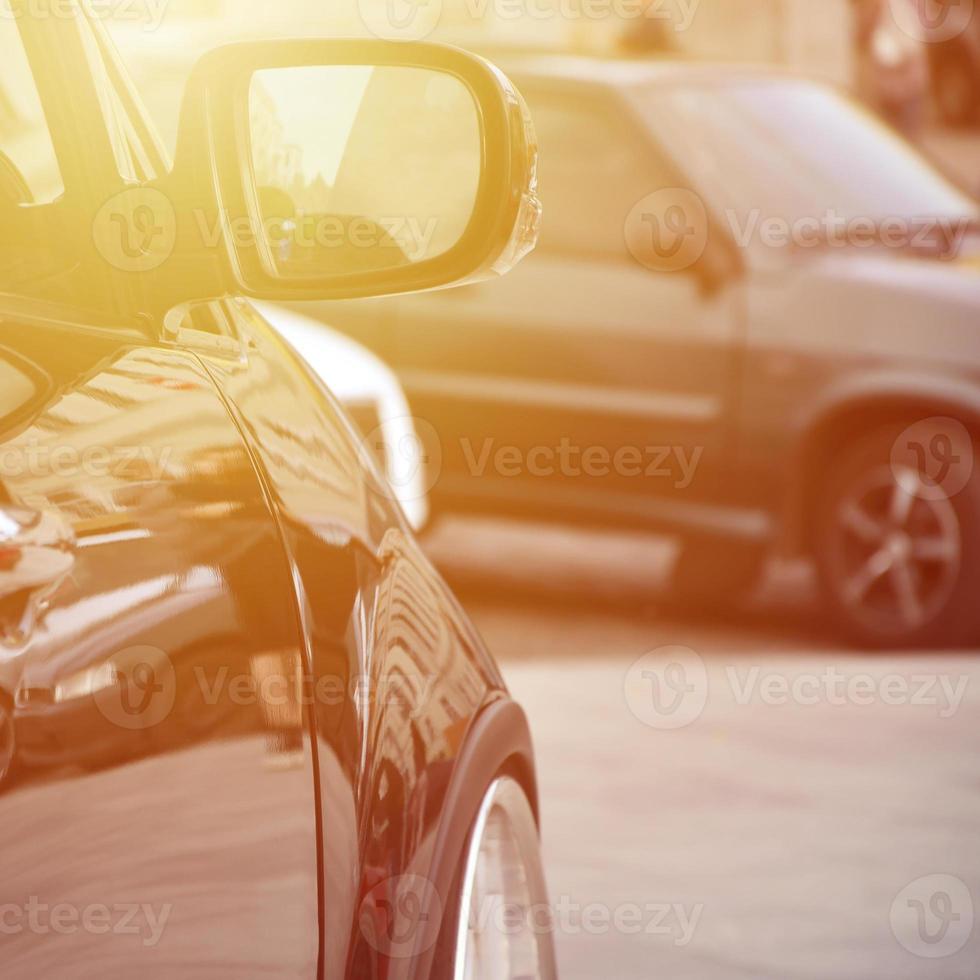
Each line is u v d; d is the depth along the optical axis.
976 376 18.00
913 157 20.70
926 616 18.28
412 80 5.22
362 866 5.46
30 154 5.05
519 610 19.78
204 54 5.05
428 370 19.64
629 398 19.05
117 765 4.21
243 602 4.88
